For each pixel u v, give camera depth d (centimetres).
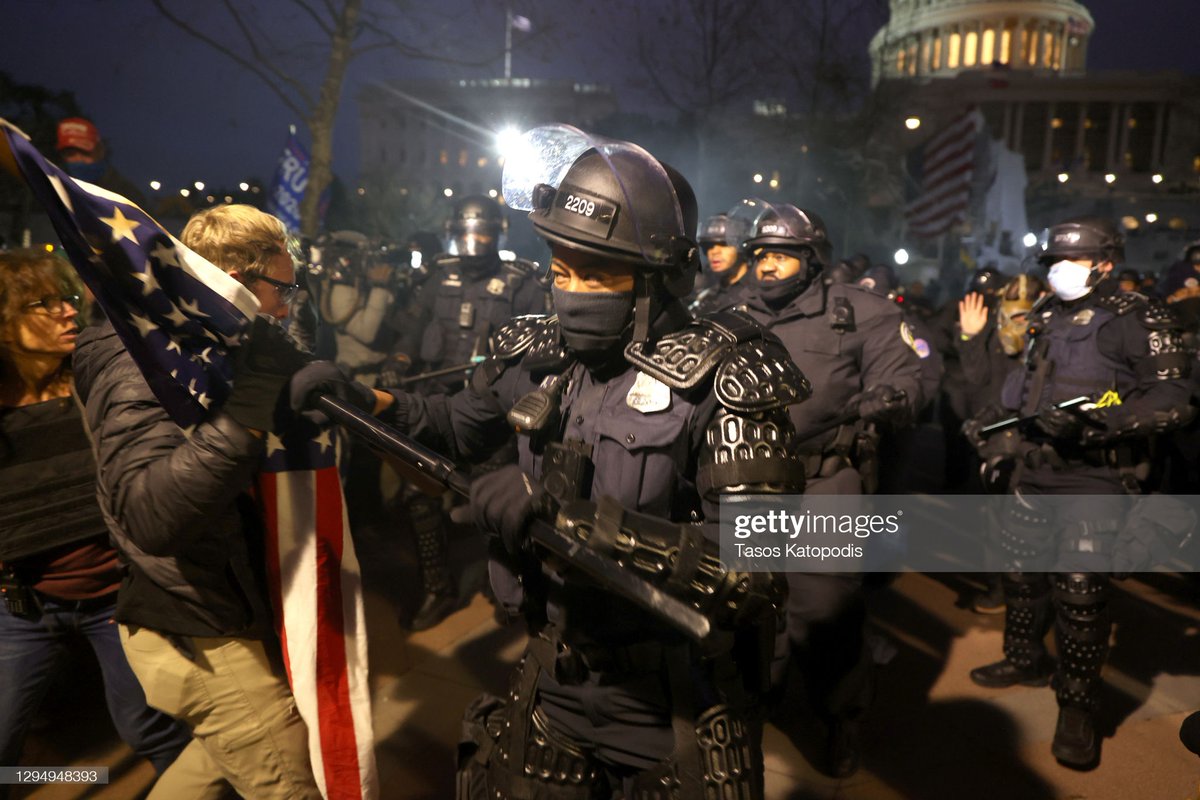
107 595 213
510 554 139
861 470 292
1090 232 293
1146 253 2727
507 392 167
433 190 4362
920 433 878
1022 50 7431
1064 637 285
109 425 158
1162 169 6303
